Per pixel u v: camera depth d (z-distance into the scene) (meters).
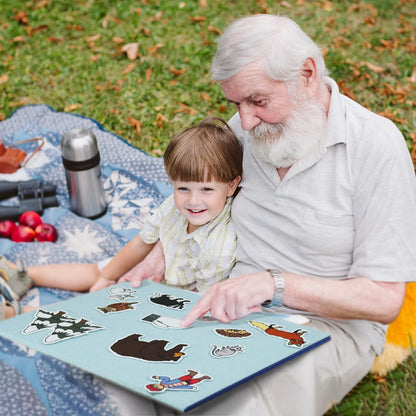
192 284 2.91
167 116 5.12
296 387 2.17
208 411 2.03
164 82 5.59
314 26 6.40
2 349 2.50
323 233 2.35
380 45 6.11
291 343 2.15
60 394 2.25
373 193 2.26
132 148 4.26
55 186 3.92
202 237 2.75
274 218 2.50
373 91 5.37
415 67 5.70
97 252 3.48
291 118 2.25
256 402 2.08
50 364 2.36
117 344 2.13
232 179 2.66
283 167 2.42
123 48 6.03
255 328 2.27
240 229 2.67
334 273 2.42
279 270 2.33
